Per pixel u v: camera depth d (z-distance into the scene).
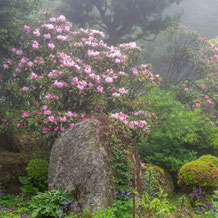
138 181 5.01
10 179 5.59
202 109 9.12
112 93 6.98
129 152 5.05
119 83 7.24
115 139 4.87
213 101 9.75
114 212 4.22
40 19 8.23
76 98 6.37
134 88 7.79
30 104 7.04
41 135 6.69
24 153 6.43
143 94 7.93
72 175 4.56
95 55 7.12
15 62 6.96
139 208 4.30
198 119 7.44
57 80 6.25
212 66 10.85
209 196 5.10
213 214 4.25
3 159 5.81
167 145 6.95
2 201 4.89
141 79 7.36
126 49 7.67
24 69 6.76
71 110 6.71
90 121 5.00
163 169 6.43
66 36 7.43
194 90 10.44
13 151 6.65
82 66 6.79
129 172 4.74
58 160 4.87
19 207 4.73
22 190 5.18
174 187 6.46
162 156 6.61
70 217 4.02
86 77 6.44
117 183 4.60
